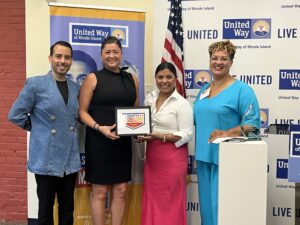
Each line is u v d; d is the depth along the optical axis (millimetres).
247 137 2605
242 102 2729
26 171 4004
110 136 2799
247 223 2469
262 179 2434
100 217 3016
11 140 4000
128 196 3332
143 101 3332
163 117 2926
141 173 3314
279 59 3367
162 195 2967
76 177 3012
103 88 2857
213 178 2826
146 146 3076
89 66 3221
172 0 3432
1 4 3873
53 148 2713
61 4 3146
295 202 3414
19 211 4070
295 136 2586
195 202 3533
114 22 3238
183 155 2955
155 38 3523
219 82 2834
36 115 2732
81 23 3180
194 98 3520
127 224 3352
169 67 2898
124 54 3273
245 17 3381
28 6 3615
